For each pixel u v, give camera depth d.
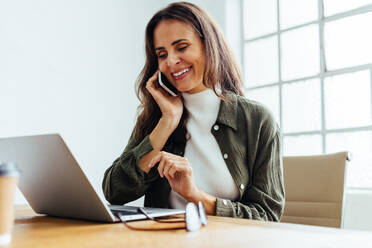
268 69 3.26
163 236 0.67
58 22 3.03
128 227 0.75
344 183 1.44
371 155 2.56
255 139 1.31
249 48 3.41
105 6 3.32
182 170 1.04
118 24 3.40
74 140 3.04
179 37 1.29
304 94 2.98
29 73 2.85
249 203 1.23
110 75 3.30
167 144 1.41
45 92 2.92
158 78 1.40
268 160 1.29
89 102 3.15
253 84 3.37
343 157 1.48
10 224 0.60
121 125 3.34
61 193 0.87
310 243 0.61
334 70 2.79
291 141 3.03
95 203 0.80
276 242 0.61
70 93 3.05
